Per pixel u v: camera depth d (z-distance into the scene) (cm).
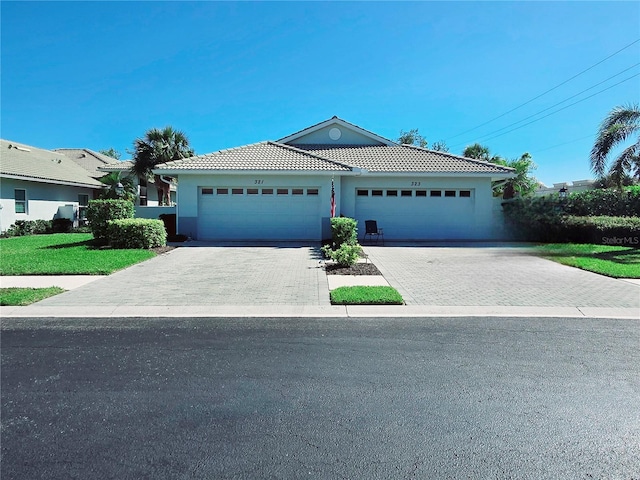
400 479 269
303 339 545
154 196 3262
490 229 1862
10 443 309
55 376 429
